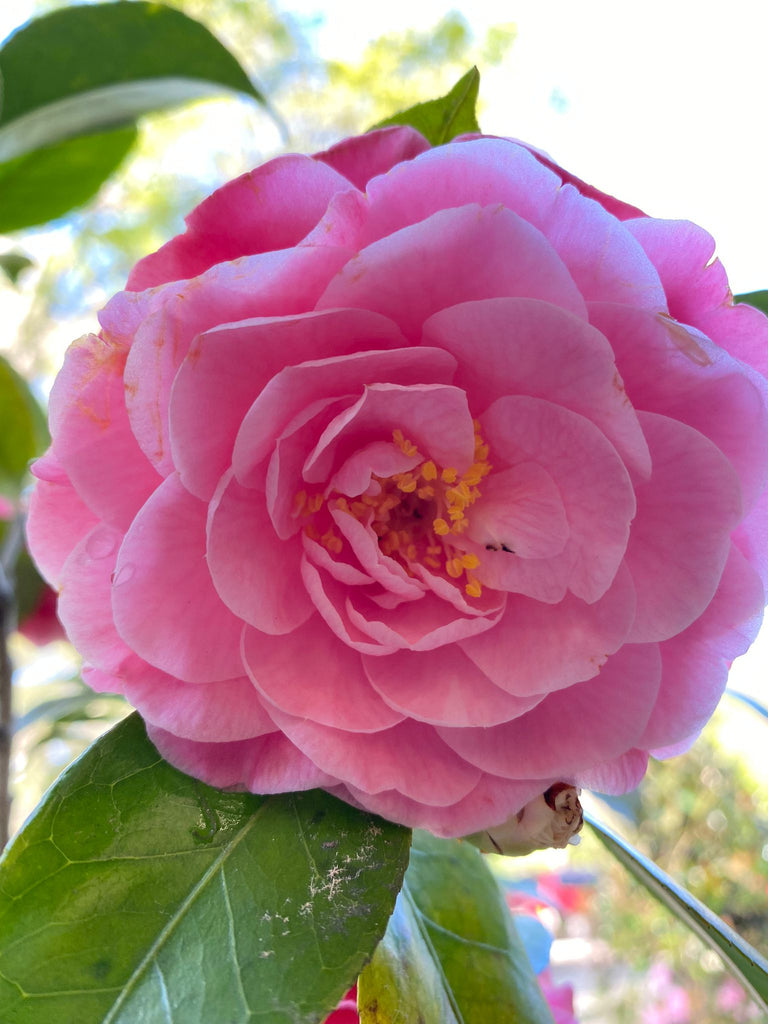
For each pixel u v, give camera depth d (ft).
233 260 0.32
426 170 0.32
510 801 0.37
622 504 0.35
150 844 0.36
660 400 0.36
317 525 0.39
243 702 0.36
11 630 0.69
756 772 1.96
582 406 0.35
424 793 0.35
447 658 0.39
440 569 0.42
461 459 0.37
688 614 0.37
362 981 0.39
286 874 0.35
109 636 0.35
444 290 0.33
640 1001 1.87
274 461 0.34
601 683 0.38
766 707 0.68
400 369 0.35
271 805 0.37
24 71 0.63
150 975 0.33
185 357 0.32
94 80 0.65
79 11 0.62
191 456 0.33
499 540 0.39
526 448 0.37
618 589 0.37
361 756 0.35
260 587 0.36
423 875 0.47
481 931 0.46
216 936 0.34
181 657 0.35
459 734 0.37
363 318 0.33
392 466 0.37
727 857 1.92
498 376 0.35
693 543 0.36
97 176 0.77
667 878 0.42
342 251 0.31
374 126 0.45
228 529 0.35
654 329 0.33
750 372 0.34
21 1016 0.32
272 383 0.32
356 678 0.38
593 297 0.34
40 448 0.83
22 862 0.35
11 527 0.83
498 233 0.31
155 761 0.38
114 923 0.34
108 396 0.34
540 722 0.38
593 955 1.94
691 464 0.35
